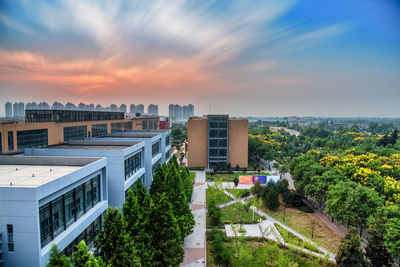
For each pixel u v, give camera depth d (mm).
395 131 109312
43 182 18500
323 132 163000
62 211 19656
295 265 26875
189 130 74938
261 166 81938
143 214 21234
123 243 16703
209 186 50875
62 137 40500
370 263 26719
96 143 40062
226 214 42312
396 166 56969
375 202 32281
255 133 160875
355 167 50188
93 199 24688
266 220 40156
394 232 24969
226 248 31469
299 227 37656
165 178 31156
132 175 34844
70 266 13469
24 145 32812
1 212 16156
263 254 30203
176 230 22609
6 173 21500
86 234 23125
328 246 32094
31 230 16203
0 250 16219
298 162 59844
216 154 74500
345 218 32406
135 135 51406
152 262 21172
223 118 73312
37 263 16359
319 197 42312
